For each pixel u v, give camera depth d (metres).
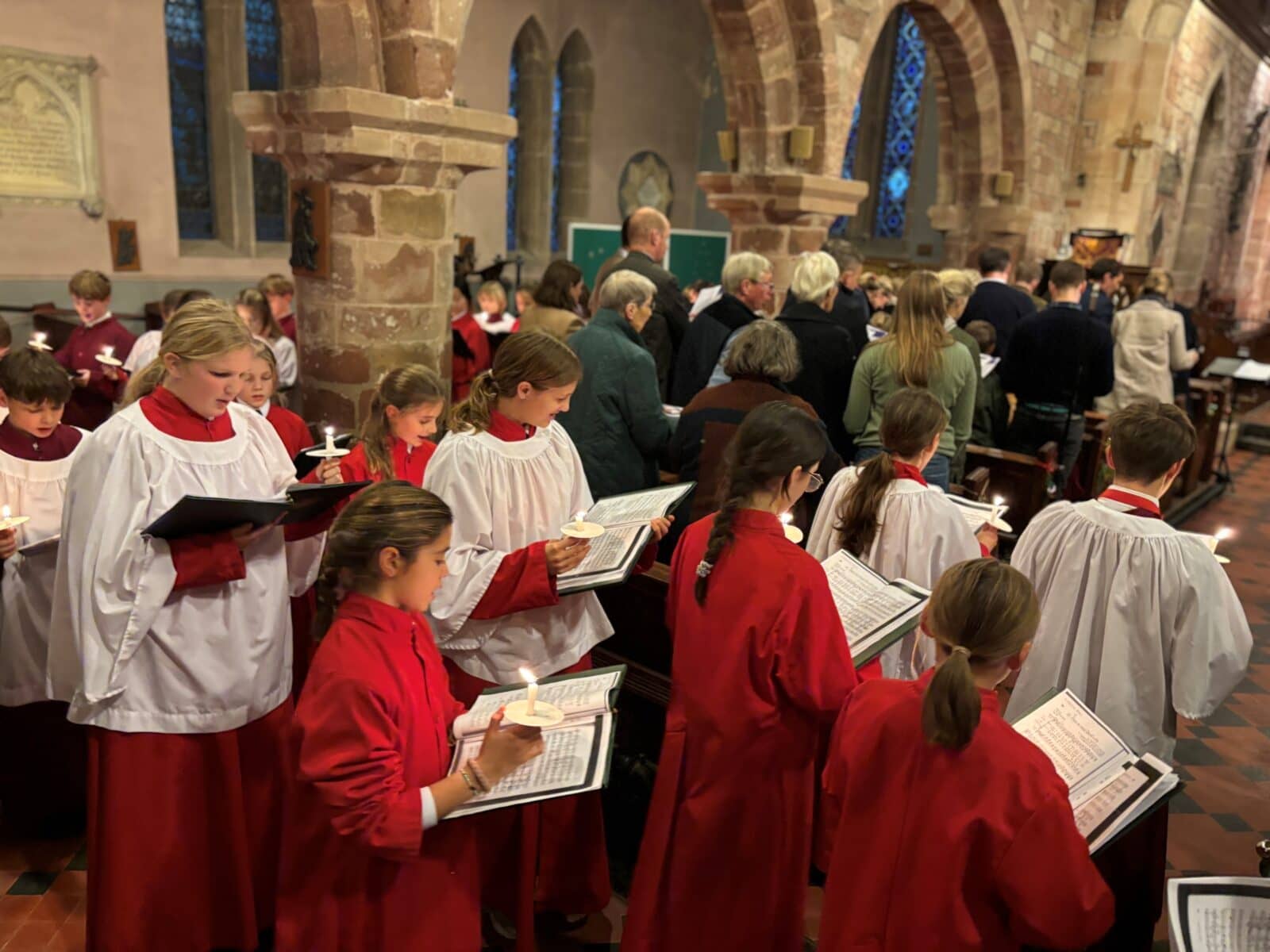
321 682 1.77
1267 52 16.25
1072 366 5.30
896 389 3.68
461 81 12.92
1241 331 18.55
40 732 3.04
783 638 2.04
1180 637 2.45
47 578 2.94
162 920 2.41
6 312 9.40
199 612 2.33
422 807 1.73
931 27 9.20
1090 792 1.94
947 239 10.73
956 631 1.75
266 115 4.40
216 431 2.37
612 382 3.57
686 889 2.21
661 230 4.89
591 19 14.56
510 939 2.74
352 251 4.45
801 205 7.20
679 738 2.19
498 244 14.20
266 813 2.59
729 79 7.30
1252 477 9.46
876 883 1.76
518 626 2.49
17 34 9.06
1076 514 2.62
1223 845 3.43
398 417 3.11
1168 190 13.21
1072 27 10.87
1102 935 1.66
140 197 10.38
